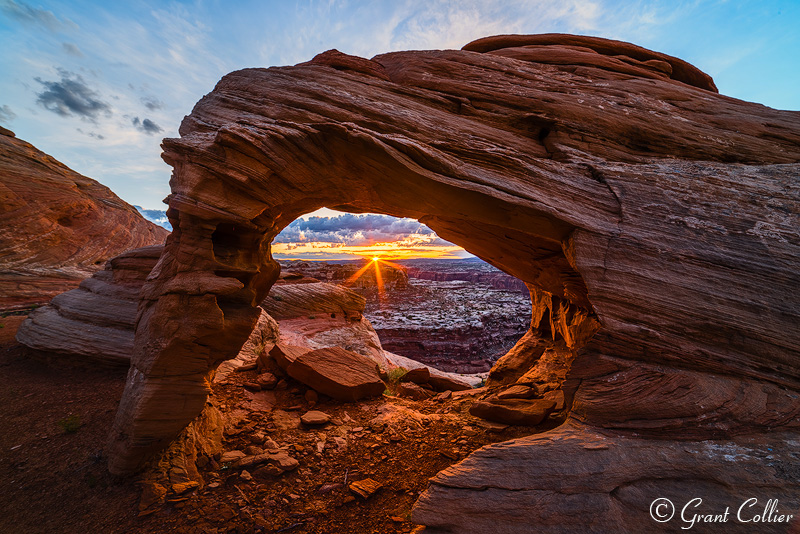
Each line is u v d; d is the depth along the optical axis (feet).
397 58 27.45
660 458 14.87
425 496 14.74
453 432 25.22
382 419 26.55
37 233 73.92
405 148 19.35
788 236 18.92
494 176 20.34
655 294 18.34
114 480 17.28
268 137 18.95
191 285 18.28
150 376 17.63
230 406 26.86
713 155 23.58
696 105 26.05
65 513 15.38
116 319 32.30
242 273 20.92
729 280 18.28
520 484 14.56
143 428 16.98
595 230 19.66
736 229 19.39
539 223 20.85
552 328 44.42
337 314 78.59
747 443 14.96
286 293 77.10
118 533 14.55
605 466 14.79
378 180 21.49
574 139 23.38
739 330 17.43
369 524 16.20
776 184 21.06
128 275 36.27
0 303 53.36
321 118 21.03
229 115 22.18
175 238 20.39
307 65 25.09
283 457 20.70
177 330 17.94
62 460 18.84
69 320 32.94
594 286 18.86
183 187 18.56
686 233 19.45
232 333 20.21
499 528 13.32
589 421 17.15
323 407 28.45
